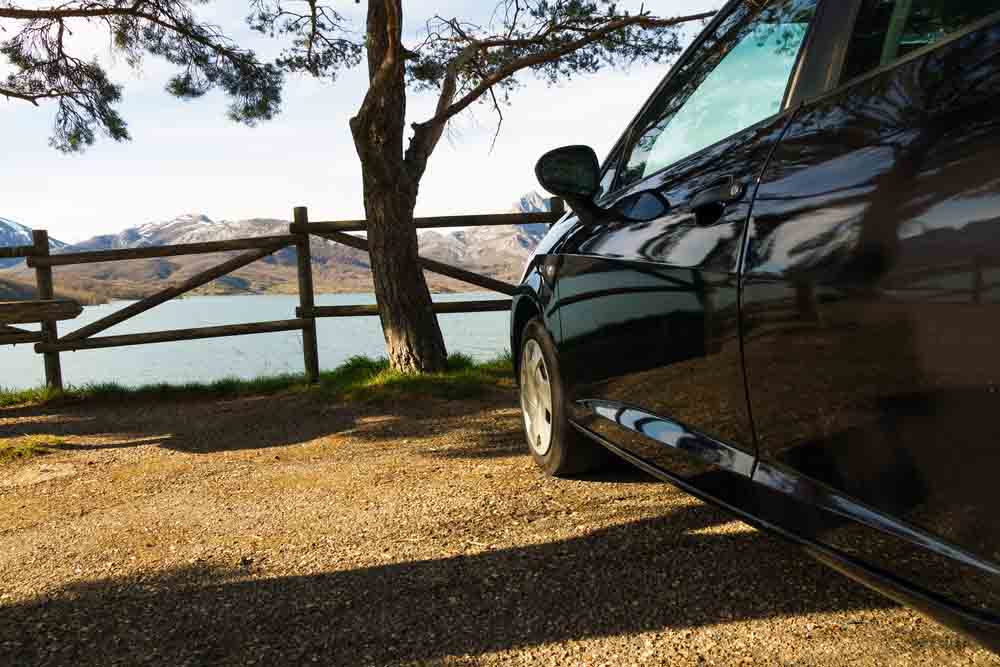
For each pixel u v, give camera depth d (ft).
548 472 10.00
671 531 7.68
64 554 8.36
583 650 5.53
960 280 3.38
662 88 8.29
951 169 3.49
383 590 6.81
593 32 22.25
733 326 5.31
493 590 6.65
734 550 7.07
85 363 206.28
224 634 6.15
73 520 9.67
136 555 8.18
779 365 4.85
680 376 6.22
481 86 21.09
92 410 19.42
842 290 4.16
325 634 6.04
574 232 8.87
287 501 9.91
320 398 18.54
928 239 3.57
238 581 7.25
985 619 3.38
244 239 22.81
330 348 155.43
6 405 20.67
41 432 16.38
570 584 6.65
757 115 5.79
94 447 14.38
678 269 5.99
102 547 8.52
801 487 4.79
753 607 5.94
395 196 19.92
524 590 6.61
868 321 3.99
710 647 5.42
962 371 3.41
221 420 16.81
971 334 3.34
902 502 3.90
